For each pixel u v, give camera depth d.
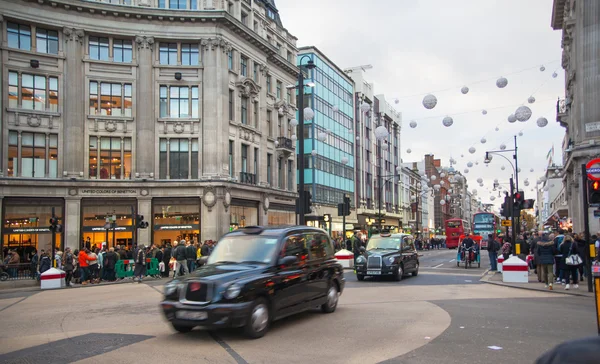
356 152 64.81
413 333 8.91
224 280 8.34
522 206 23.08
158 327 9.73
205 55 35.28
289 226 10.57
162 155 34.84
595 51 29.58
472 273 23.23
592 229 28.47
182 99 35.28
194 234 34.31
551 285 15.61
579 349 2.16
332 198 55.22
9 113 30.80
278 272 9.28
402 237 20.67
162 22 34.59
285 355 7.38
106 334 9.14
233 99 37.41
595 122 29.38
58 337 9.00
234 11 37.75
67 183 31.98
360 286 17.23
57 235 32.06
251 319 8.39
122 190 33.41
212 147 34.81
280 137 44.53
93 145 33.56
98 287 19.92
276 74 44.72
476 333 8.89
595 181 13.72
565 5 36.25
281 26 46.41
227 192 34.94
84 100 33.28
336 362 6.97
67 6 32.16
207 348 7.86
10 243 30.48
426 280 19.55
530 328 9.34
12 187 30.50
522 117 17.44
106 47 34.06
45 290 19.44
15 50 30.80
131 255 26.05
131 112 34.38
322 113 53.44
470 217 162.00
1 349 8.10
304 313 11.15
